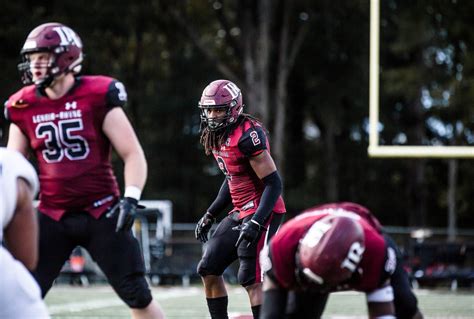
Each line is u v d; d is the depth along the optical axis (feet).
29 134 40.65
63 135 39.99
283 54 210.79
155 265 142.31
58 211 40.40
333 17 220.64
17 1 199.21
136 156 39.93
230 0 223.92
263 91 206.18
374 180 260.42
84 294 113.29
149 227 177.78
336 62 229.86
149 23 225.15
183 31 224.74
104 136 40.42
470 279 134.10
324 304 37.32
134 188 39.42
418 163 225.56
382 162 253.85
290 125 252.21
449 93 146.30
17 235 31.12
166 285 143.02
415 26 153.58
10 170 30.25
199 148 250.78
